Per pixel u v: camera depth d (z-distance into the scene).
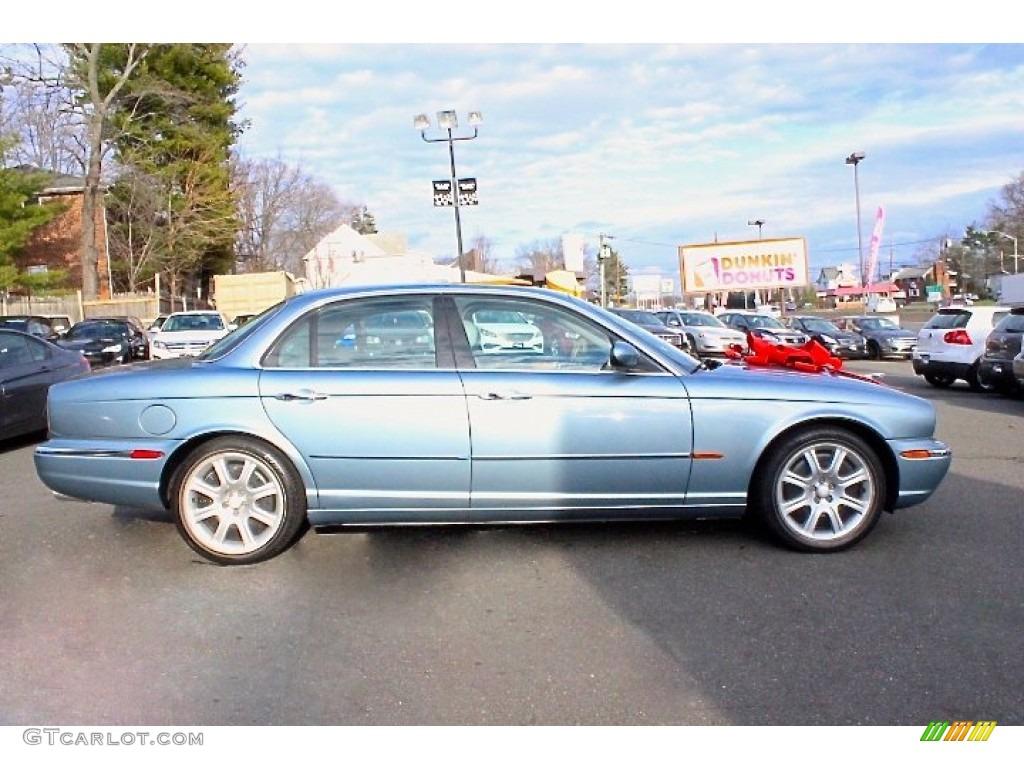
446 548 4.63
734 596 3.89
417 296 4.48
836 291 75.44
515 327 4.45
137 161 31.27
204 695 3.04
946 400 12.26
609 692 3.02
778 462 4.41
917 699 2.94
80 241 32.53
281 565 4.39
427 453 4.25
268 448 4.30
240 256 52.06
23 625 3.66
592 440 4.29
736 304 65.75
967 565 4.28
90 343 17.52
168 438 4.27
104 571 4.35
